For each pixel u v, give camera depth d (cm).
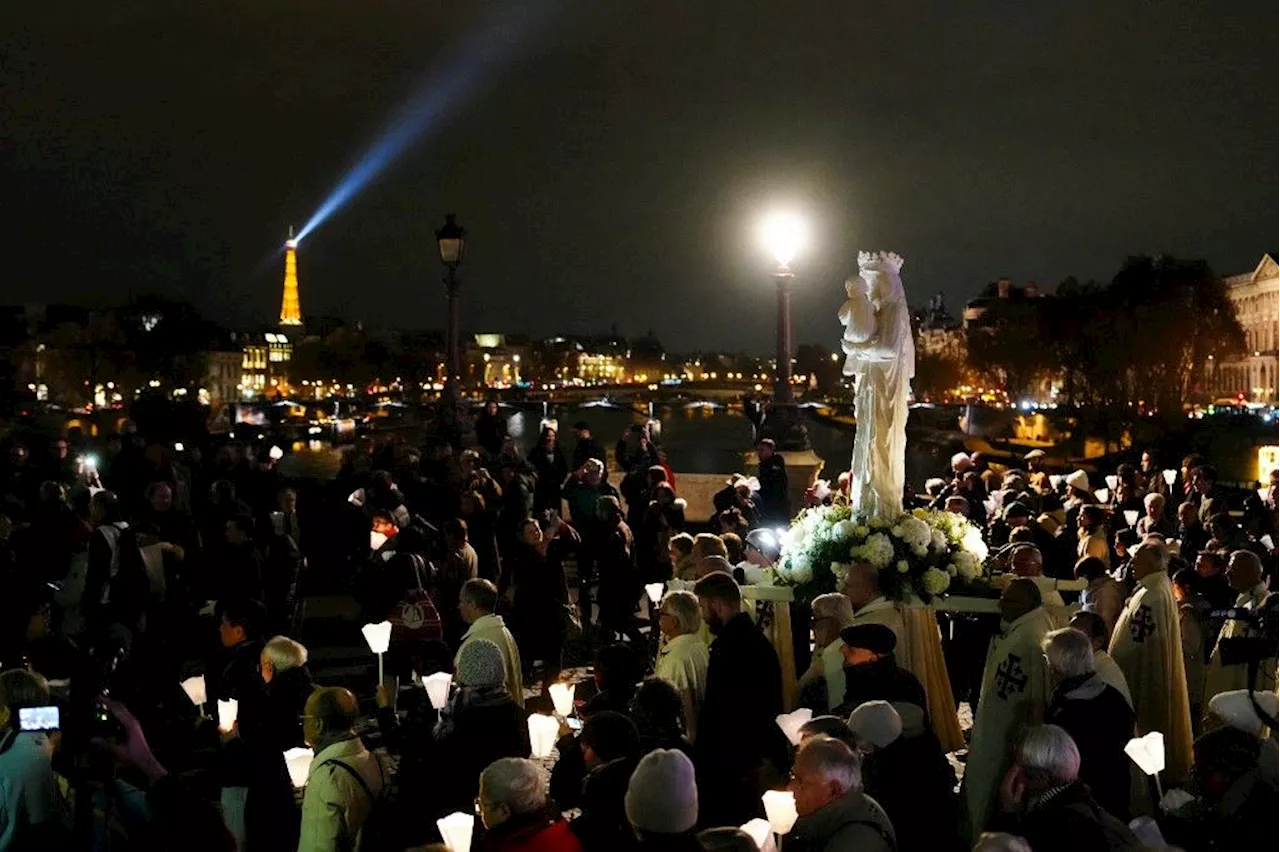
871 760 671
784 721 732
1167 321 7456
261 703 737
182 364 10012
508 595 1565
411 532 1296
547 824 561
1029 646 849
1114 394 7644
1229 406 9806
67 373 10006
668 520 1518
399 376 16838
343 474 1872
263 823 703
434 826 712
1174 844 604
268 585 1345
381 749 1070
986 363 10844
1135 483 1722
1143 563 973
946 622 1354
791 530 1135
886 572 1052
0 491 1722
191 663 1367
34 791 709
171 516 1370
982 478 1747
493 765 566
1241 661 796
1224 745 601
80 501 1568
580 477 1691
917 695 727
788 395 2392
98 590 1158
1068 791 579
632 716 694
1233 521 1273
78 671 681
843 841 547
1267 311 11938
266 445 2730
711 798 752
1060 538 1309
